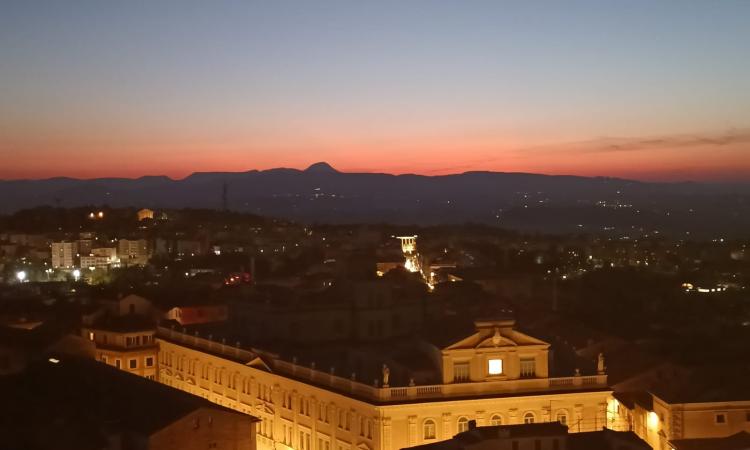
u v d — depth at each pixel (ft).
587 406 388.57
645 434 401.90
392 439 365.61
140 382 422.00
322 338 508.94
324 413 407.64
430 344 394.52
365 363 424.87
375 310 513.45
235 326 562.66
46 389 420.77
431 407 370.53
